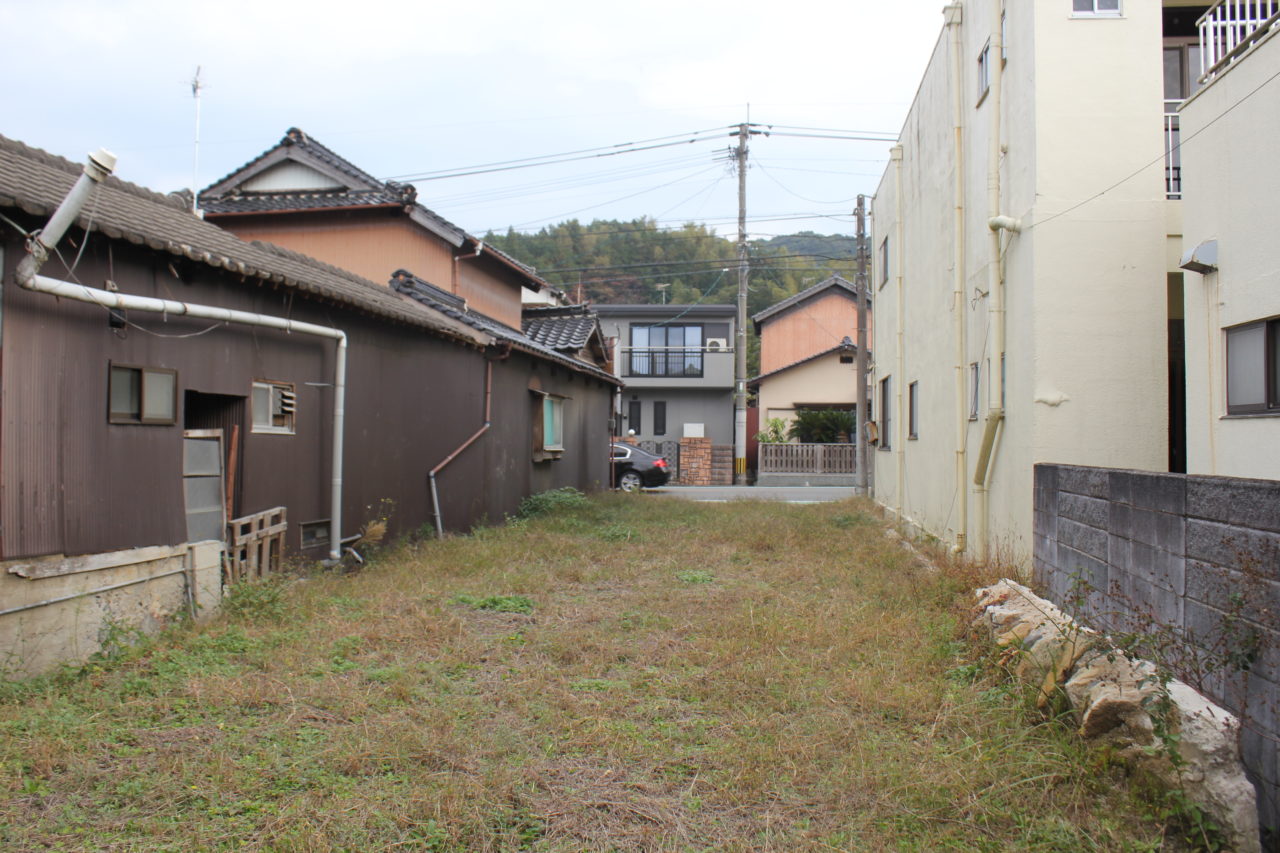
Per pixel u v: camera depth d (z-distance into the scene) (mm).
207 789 3453
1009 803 3369
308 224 15133
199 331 6375
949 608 6398
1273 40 4773
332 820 3217
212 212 14852
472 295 16234
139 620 5551
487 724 4289
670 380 31719
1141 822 3209
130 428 5660
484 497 12305
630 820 3338
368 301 8586
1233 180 5172
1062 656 4215
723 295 43781
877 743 3961
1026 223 6848
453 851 3061
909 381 12242
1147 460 6523
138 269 5797
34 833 3092
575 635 5973
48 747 3729
